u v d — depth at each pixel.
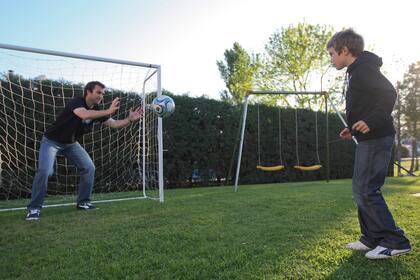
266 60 16.36
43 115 5.39
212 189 6.17
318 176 10.17
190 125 7.71
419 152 22.62
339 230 2.42
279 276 1.57
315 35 15.46
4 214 3.52
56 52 4.00
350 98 1.94
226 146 8.29
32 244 2.22
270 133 9.21
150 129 5.54
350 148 10.85
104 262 1.83
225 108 8.34
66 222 2.90
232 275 1.59
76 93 5.66
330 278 1.55
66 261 1.86
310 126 10.07
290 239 2.20
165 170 7.31
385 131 1.83
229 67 24.56
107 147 5.95
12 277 1.65
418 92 15.17
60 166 5.50
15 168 5.14
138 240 2.24
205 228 2.53
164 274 1.64
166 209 3.45
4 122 4.94
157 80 4.49
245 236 2.29
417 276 1.54
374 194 1.84
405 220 2.66
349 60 1.99
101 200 4.61
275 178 9.27
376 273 1.60
